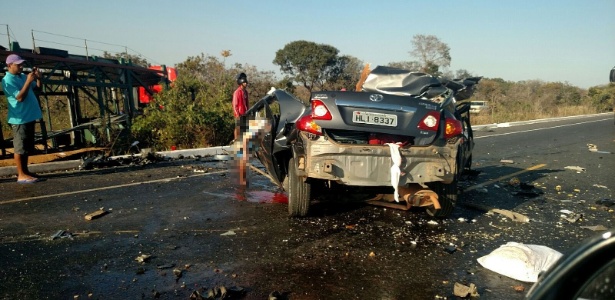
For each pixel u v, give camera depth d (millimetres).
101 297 3252
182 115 11836
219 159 10125
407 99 4734
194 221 5188
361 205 5848
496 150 12297
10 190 6906
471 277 3617
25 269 3783
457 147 4754
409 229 4863
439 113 4715
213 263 3904
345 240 4504
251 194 6586
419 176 4637
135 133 11578
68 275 3658
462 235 4680
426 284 3488
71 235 4680
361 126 4566
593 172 8672
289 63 43094
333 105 4570
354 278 3594
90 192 6738
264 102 6445
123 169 8844
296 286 3439
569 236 4668
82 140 13062
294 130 4934
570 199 6371
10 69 7262
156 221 5199
